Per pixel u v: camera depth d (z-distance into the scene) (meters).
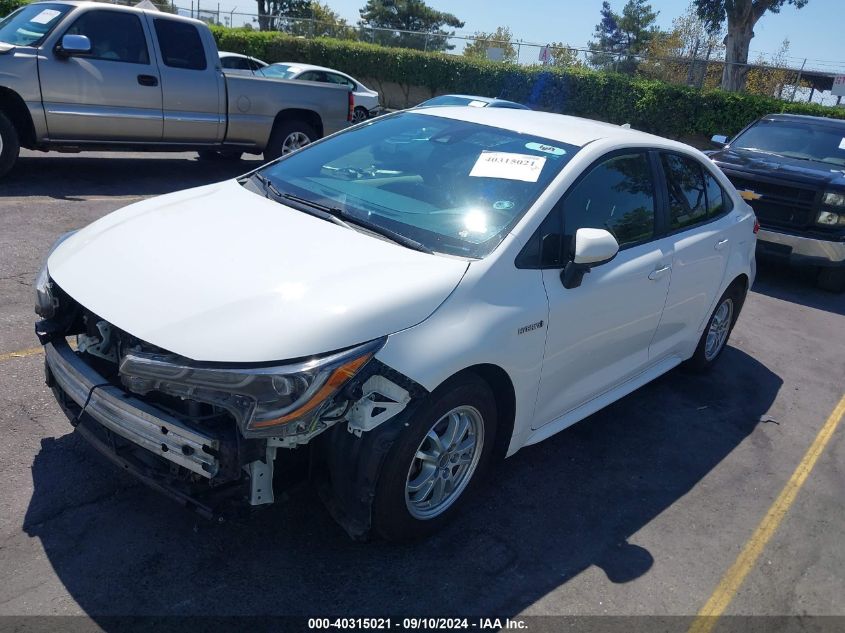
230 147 10.26
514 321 3.24
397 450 2.88
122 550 3.00
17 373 4.21
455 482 3.37
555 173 3.72
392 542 3.20
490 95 26.08
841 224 8.17
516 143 3.99
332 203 3.70
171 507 3.29
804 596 3.34
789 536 3.78
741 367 6.02
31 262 5.95
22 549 2.93
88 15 8.61
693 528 3.73
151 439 2.72
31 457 3.51
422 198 3.70
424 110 4.59
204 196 3.88
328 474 2.97
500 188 3.67
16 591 2.73
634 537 3.58
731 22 28.84
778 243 8.46
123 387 3.01
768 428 4.99
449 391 3.01
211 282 2.89
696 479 4.21
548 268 3.52
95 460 3.54
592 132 4.21
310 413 2.59
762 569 3.48
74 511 3.19
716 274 5.03
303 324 2.69
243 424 2.56
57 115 8.52
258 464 2.75
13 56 8.10
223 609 2.77
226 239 3.24
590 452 4.33
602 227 3.92
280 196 3.81
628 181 4.17
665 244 4.42
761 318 7.44
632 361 4.47
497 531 3.46
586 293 3.68
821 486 4.33
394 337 2.83
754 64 25.12
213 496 2.78
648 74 25.66
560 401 3.86
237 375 2.55
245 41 26.81
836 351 6.73
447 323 3.00
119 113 8.98
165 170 10.62
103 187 9.02
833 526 3.93
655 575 3.32
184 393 2.60
